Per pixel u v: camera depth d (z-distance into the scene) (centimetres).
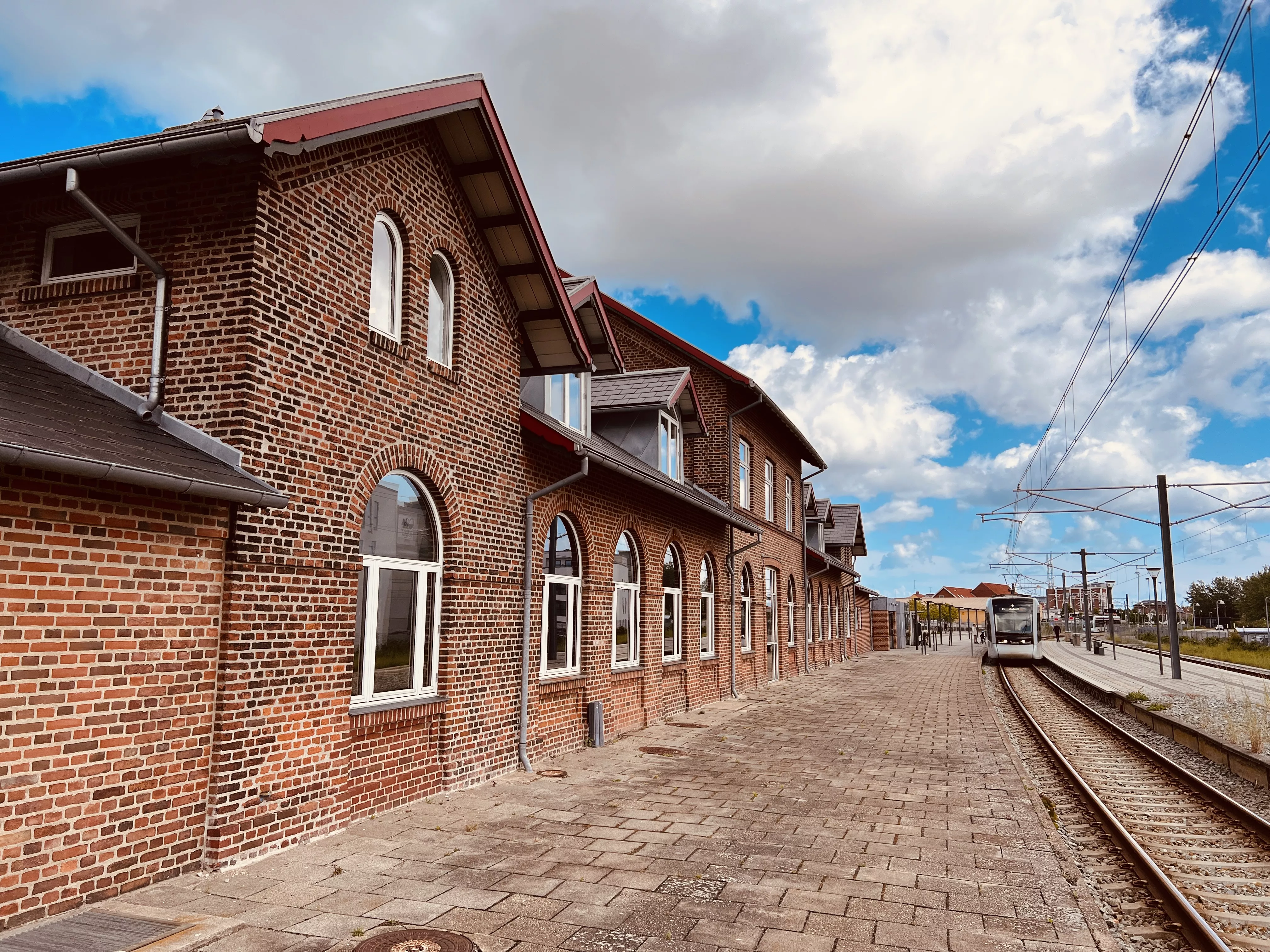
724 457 2025
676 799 854
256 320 627
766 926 514
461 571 890
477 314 955
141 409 611
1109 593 5350
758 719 1519
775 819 776
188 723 575
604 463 1056
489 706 934
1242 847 780
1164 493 2730
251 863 609
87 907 506
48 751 489
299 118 636
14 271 716
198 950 455
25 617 480
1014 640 3888
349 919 508
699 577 1717
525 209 952
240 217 634
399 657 816
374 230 796
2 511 470
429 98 797
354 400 734
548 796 856
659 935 498
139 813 541
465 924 506
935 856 664
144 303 662
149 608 551
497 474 973
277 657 639
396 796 783
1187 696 2086
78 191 578
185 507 577
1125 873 679
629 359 2155
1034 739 1469
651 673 1428
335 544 702
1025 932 509
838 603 3691
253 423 621
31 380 572
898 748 1209
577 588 1195
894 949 483
